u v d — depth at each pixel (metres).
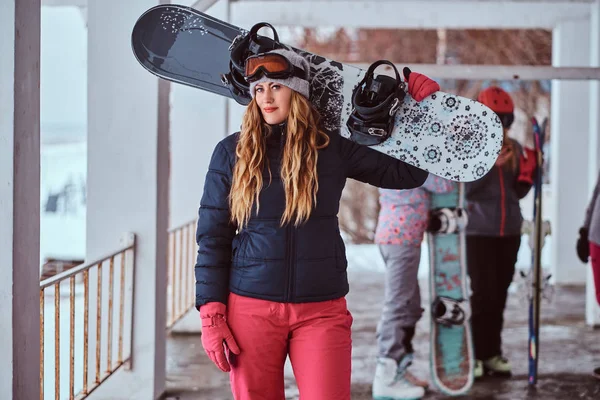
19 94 2.55
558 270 8.00
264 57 2.46
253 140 2.45
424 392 4.32
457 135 2.82
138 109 4.07
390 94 2.72
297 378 2.46
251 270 2.43
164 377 4.38
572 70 4.56
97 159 4.11
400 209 4.11
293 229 2.43
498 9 7.36
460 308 4.19
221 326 2.43
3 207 2.54
